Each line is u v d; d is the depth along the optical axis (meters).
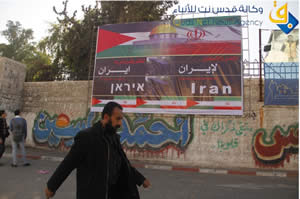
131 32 9.59
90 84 9.89
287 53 8.17
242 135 8.06
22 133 7.00
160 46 9.18
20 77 10.83
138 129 8.92
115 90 9.34
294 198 4.63
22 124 7.02
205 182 5.88
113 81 9.42
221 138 8.20
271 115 7.95
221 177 6.63
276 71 8.13
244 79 8.33
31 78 15.73
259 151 7.87
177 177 6.42
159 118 8.79
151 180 5.89
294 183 6.02
